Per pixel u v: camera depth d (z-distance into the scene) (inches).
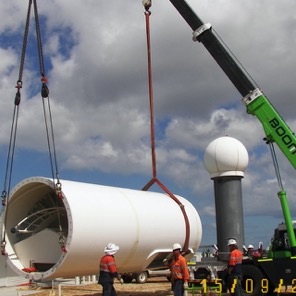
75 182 558.3
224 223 799.7
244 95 629.3
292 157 600.7
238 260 541.6
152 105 714.2
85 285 928.9
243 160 808.3
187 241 685.9
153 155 709.9
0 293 839.1
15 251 548.7
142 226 590.6
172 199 698.2
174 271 497.4
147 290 771.4
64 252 498.6
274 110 614.9
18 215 558.3
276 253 641.0
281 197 609.3
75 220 498.9
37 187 547.5
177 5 659.4
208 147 831.1
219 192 812.0
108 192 579.5
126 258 586.9
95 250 526.3
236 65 632.4
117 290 776.9
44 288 889.5
